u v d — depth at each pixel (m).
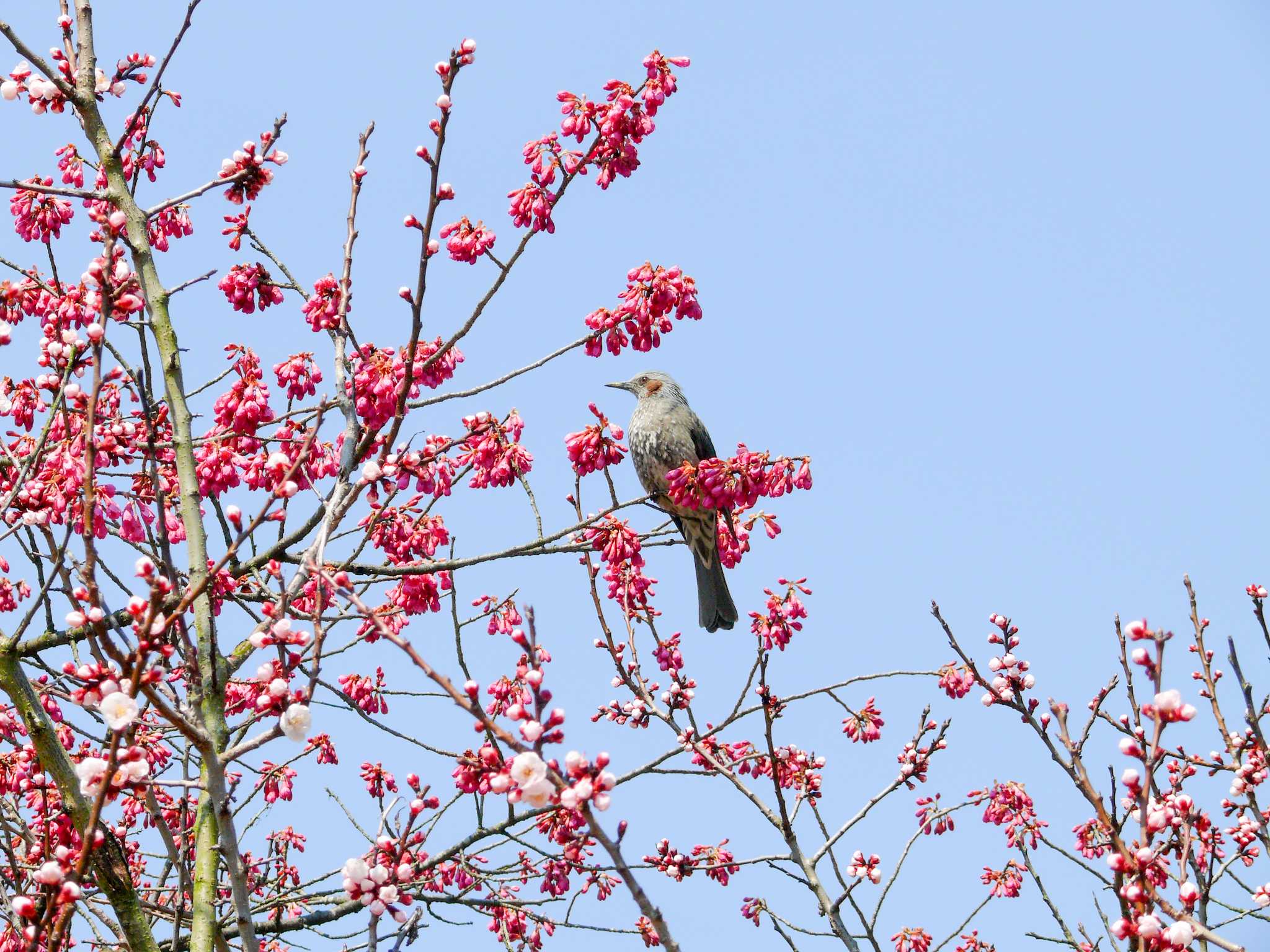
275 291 12.17
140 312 11.44
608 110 10.74
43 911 7.36
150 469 9.78
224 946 8.95
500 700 12.26
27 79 12.48
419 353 11.40
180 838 11.93
